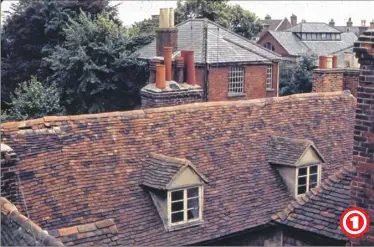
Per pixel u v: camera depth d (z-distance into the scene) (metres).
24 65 42.97
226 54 32.28
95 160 12.31
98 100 36.31
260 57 33.62
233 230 12.34
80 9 39.00
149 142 13.30
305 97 16.95
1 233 7.97
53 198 11.18
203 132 14.30
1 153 10.17
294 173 13.83
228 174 13.54
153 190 12.09
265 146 14.71
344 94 17.84
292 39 59.56
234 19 57.03
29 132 12.01
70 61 35.19
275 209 13.27
